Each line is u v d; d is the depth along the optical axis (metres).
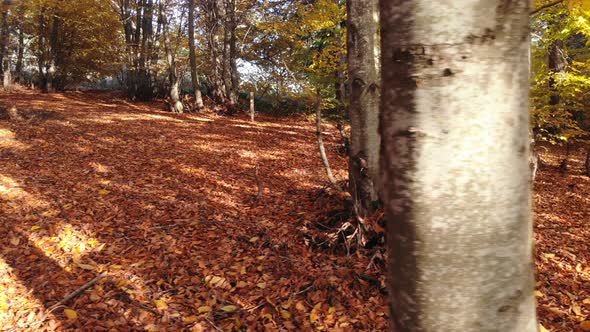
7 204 5.40
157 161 7.94
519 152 0.97
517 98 0.95
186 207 5.72
